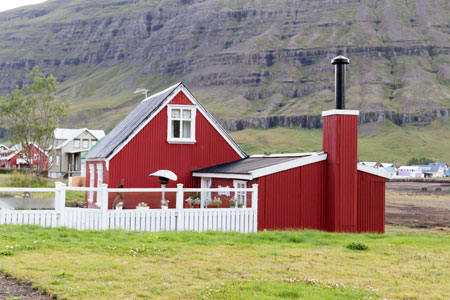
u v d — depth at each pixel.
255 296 8.94
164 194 20.81
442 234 28.27
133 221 17.48
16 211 16.83
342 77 21.28
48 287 9.15
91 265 10.95
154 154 24.30
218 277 10.56
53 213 17.45
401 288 10.12
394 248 14.92
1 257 11.41
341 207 20.52
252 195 19.44
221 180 23.39
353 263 12.47
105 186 17.14
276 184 20.27
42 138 70.06
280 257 12.85
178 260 12.05
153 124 24.34
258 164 22.47
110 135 29.30
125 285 9.59
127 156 23.72
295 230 19.52
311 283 10.17
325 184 21.11
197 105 25.27
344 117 20.77
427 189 90.00
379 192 21.75
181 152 24.91
